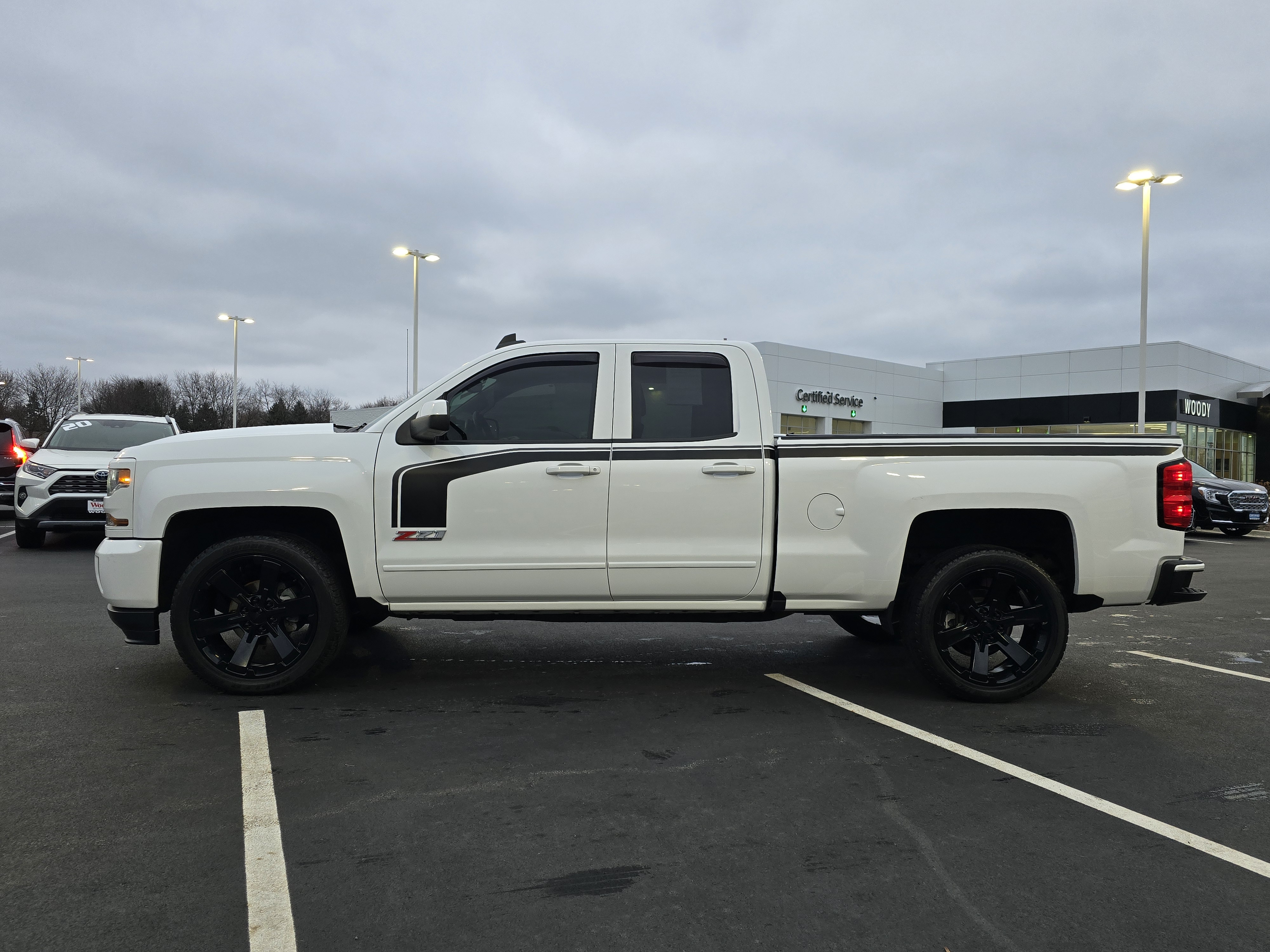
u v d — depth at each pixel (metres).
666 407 4.73
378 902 2.51
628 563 4.60
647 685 5.05
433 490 4.59
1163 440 4.74
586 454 4.61
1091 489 4.64
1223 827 3.10
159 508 4.55
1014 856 2.85
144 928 2.35
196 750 3.80
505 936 2.34
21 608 7.20
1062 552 4.81
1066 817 3.17
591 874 2.70
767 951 2.28
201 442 4.67
